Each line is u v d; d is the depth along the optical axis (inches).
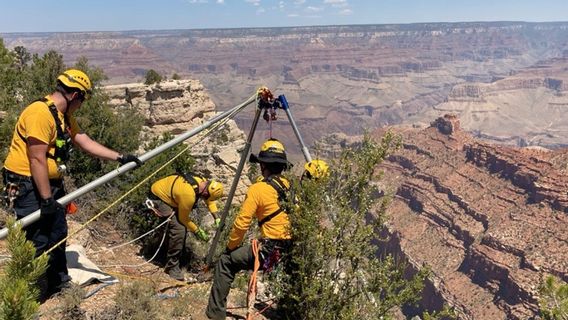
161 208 327.6
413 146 7485.2
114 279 273.1
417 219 5762.8
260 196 229.8
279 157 238.4
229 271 242.8
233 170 995.3
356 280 234.5
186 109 1769.2
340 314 222.7
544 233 4360.2
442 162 6722.4
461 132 7278.5
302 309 231.5
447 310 230.4
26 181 205.3
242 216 229.6
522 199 5103.3
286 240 231.3
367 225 216.7
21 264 136.3
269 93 268.5
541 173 5113.2
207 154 1032.2
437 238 5226.4
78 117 661.3
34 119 197.5
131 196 421.4
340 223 212.8
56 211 204.5
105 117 725.3
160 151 240.1
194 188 319.0
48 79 750.5
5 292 124.4
